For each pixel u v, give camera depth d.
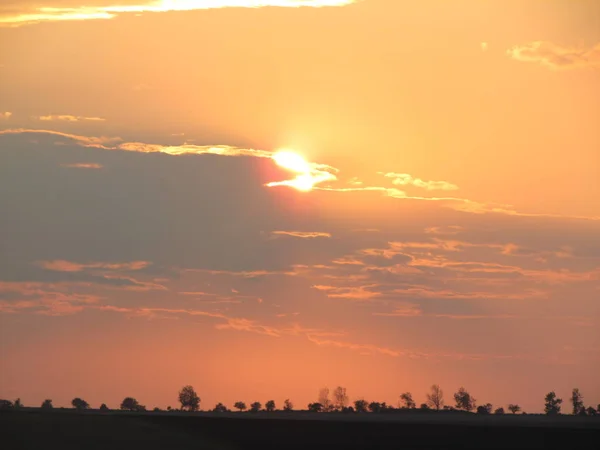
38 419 182.00
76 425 182.50
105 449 168.75
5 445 163.25
